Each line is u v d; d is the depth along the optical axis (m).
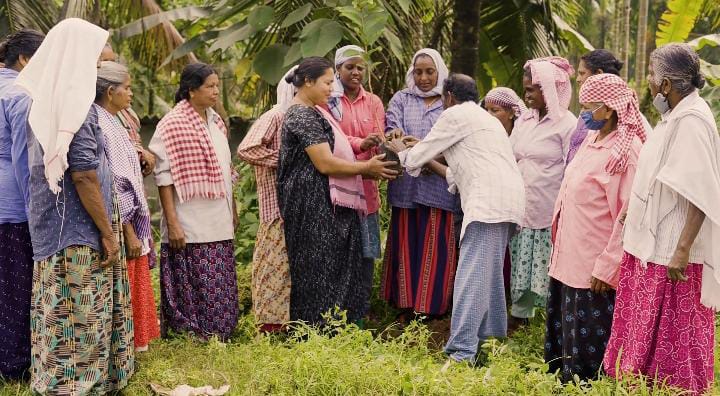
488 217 4.29
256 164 4.71
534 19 7.61
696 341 3.50
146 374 3.95
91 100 3.38
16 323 3.84
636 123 3.82
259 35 6.94
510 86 8.03
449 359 4.04
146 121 8.47
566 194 4.01
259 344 4.34
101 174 3.54
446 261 5.11
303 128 4.51
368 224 4.87
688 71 3.42
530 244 4.86
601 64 4.47
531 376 3.68
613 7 16.66
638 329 3.56
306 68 4.56
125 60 10.96
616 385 3.50
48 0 8.42
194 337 4.54
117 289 3.69
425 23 7.83
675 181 3.35
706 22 13.48
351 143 4.86
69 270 3.47
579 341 3.94
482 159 4.39
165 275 4.61
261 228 4.77
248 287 5.68
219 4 6.92
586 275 3.89
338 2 6.02
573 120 4.80
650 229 3.48
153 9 8.71
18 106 3.67
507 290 5.43
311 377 3.69
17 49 3.91
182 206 4.57
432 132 4.49
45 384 3.52
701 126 3.37
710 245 3.40
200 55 10.23
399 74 7.13
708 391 3.49
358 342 4.13
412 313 5.34
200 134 4.58
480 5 6.69
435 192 5.06
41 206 3.46
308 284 4.62
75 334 3.51
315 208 4.57
